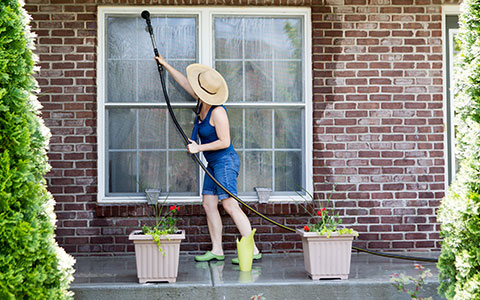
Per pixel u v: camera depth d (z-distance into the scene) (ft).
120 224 15.99
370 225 16.35
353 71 16.42
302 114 16.62
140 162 16.39
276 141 16.62
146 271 12.47
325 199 16.29
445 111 16.85
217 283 12.35
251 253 13.91
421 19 16.55
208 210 15.29
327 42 16.42
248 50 16.58
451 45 16.94
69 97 15.94
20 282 9.34
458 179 10.73
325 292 12.38
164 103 16.39
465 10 10.66
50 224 10.24
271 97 16.60
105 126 16.30
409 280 11.82
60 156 15.90
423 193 16.46
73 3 15.98
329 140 16.37
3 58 9.43
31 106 10.11
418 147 16.48
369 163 16.38
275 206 16.12
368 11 16.47
